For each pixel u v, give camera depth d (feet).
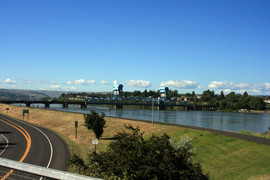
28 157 109.50
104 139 171.12
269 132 154.81
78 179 13.88
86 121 171.63
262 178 69.97
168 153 49.55
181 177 49.42
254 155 92.17
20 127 226.99
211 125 324.80
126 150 52.08
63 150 125.80
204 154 109.50
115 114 491.31
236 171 82.48
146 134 185.06
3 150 124.36
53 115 308.60
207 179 82.17
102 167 54.44
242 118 456.45
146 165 47.32
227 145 114.32
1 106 493.77
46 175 14.94
